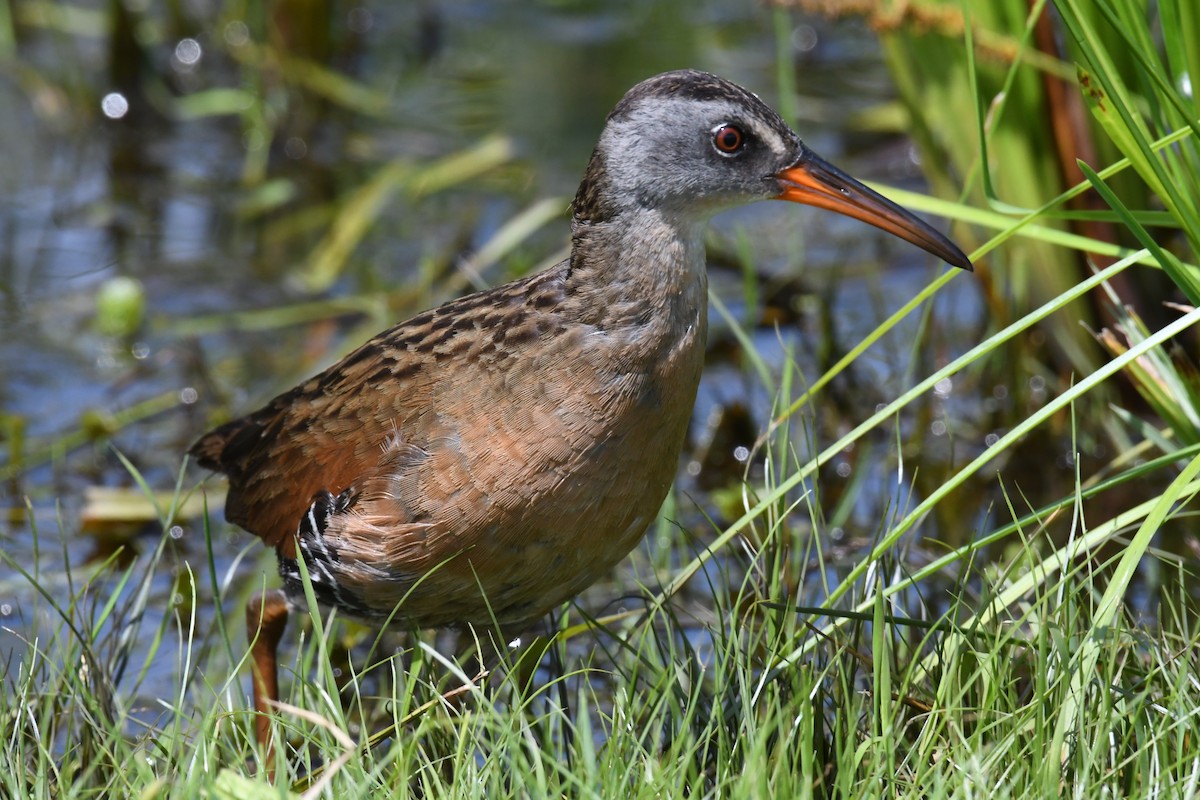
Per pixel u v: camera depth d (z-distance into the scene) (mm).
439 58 18266
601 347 7793
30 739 8031
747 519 8289
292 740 8359
